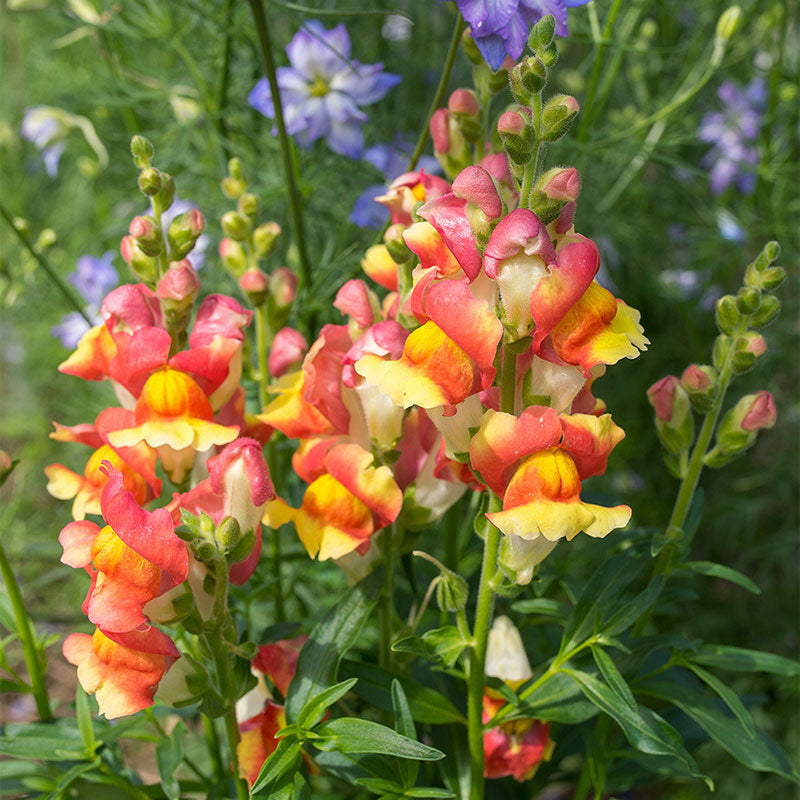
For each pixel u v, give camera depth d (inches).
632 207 28.0
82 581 25.7
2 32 35.2
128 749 25.2
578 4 14.2
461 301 11.6
